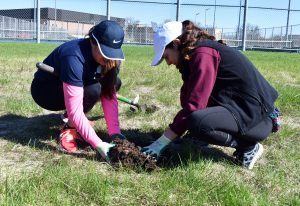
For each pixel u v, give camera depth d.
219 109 2.64
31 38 29.53
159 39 2.69
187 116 2.63
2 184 2.35
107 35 2.69
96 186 2.35
